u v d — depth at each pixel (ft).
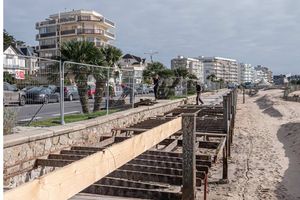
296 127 59.06
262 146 45.29
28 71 30.35
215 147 28.09
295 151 41.81
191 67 441.27
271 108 111.55
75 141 29.63
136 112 46.37
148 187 17.54
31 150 23.71
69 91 38.22
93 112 43.37
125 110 46.68
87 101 42.01
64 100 36.52
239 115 90.43
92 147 26.76
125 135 34.32
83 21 269.64
